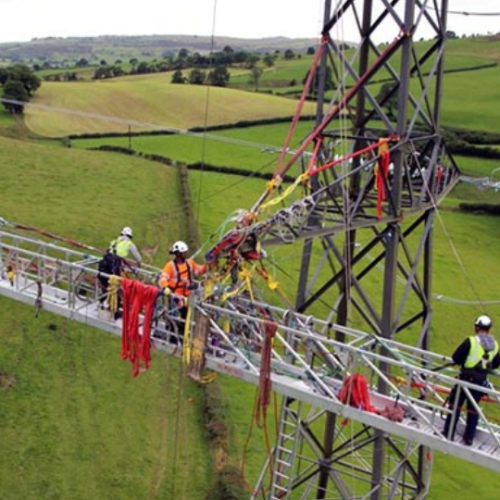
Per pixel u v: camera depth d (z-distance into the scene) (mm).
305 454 26438
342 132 17406
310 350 15586
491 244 52250
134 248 18078
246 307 16141
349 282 17516
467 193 61375
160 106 88500
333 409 14219
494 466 12906
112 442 25906
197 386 30000
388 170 17312
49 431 26031
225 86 105688
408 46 16578
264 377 14516
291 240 15945
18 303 33812
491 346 13180
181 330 16203
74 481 23734
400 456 18688
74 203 49812
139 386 29625
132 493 23469
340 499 23531
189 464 25078
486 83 98000
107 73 132250
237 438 26891
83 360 30797
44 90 92500
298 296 18703
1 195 49312
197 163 63812
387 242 17719
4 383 28234
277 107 88500
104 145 70250
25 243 40406
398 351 15781
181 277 15789
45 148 63281
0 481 23312
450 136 69688
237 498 22781
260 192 57781
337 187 18938
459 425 14039
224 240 15102
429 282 20734
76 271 19031
